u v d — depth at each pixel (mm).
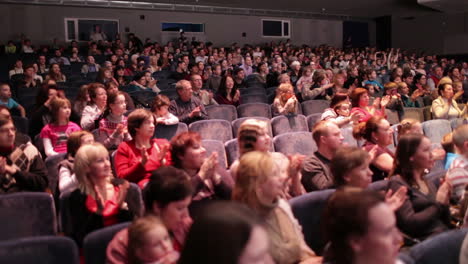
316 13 17359
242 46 16484
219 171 2543
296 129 5020
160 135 4316
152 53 11945
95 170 2352
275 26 17141
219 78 8391
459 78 10461
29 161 2861
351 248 1308
